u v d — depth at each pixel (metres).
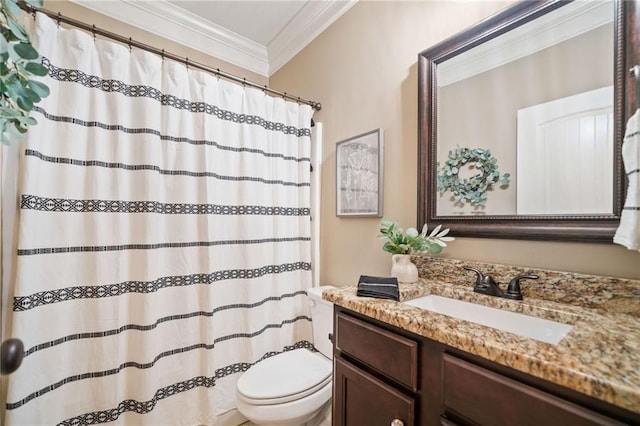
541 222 0.97
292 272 1.90
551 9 0.97
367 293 1.01
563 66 0.95
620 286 0.81
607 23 0.86
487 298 0.98
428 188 1.30
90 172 1.24
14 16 0.73
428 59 1.32
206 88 1.54
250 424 1.62
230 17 2.10
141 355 1.31
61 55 1.19
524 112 1.03
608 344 0.62
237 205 1.67
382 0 1.59
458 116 1.22
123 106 1.32
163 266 1.42
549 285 0.93
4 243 1.04
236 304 1.66
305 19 2.05
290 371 1.34
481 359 0.66
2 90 0.69
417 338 0.78
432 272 1.25
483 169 1.14
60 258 1.17
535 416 0.56
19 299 1.04
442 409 0.72
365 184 1.64
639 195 0.72
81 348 1.22
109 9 1.86
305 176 1.92
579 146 0.91
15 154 1.06
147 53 1.39
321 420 1.40
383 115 1.56
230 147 1.64
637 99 0.76
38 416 1.09
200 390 1.49
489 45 1.13
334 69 1.90
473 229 1.14
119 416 1.27
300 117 1.94
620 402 0.46
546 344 0.62
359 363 0.95
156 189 1.37
